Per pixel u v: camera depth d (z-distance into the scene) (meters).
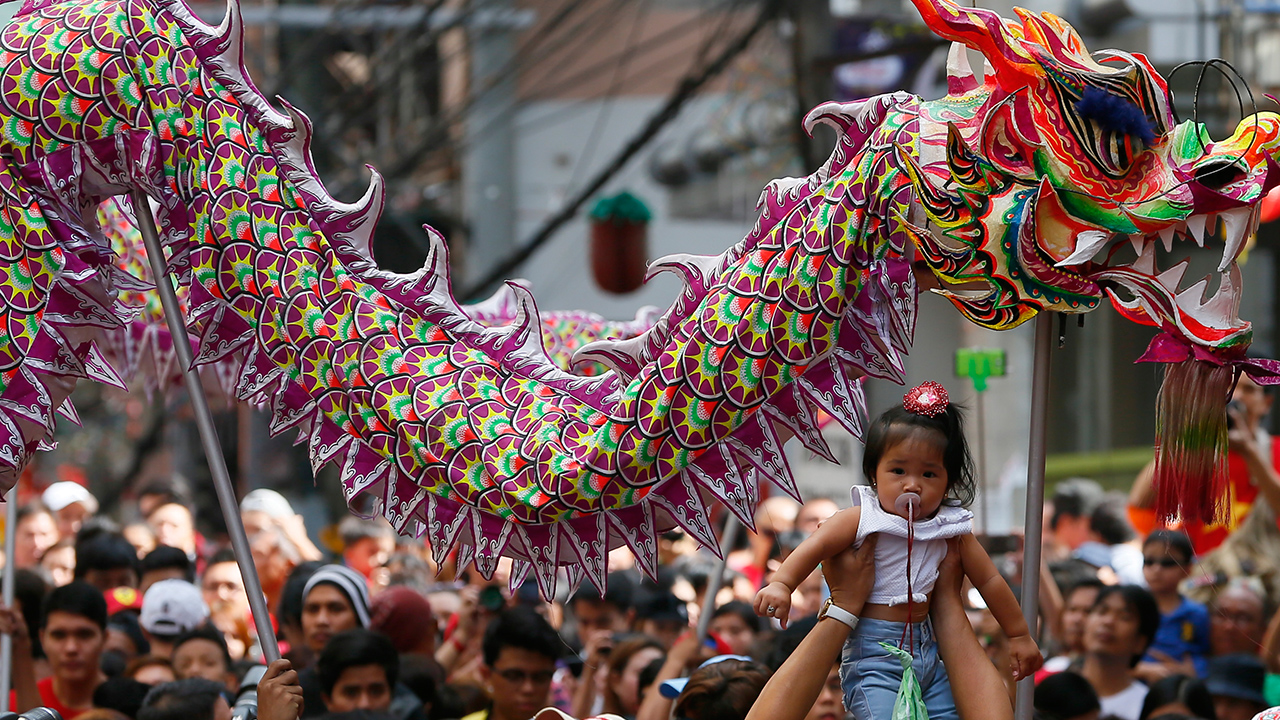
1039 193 7.00
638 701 12.98
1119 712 13.73
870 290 7.65
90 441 44.69
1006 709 7.45
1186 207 6.93
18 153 8.38
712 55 42.06
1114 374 29.72
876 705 7.64
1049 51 7.08
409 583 17.88
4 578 12.28
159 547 16.75
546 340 12.73
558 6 43.31
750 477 7.93
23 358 8.38
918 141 7.32
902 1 31.14
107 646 14.71
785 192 7.79
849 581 7.75
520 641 12.39
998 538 16.88
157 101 8.30
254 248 8.23
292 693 8.24
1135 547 18.72
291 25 36.62
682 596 18.47
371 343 8.16
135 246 11.19
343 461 8.25
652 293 43.25
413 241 41.78
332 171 35.75
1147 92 7.05
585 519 8.02
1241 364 7.10
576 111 44.75
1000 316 7.31
